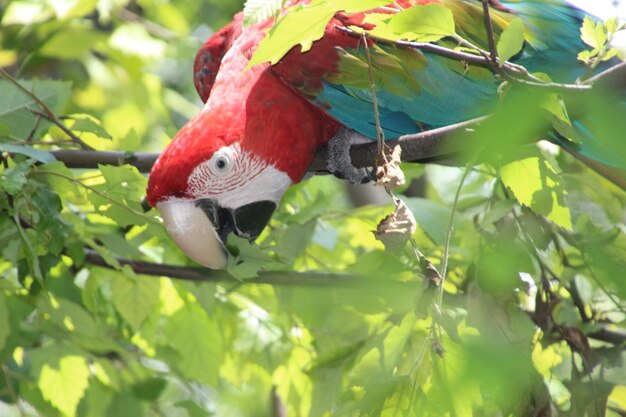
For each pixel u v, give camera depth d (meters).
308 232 6.74
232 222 6.46
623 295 6.47
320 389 6.62
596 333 6.70
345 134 6.90
